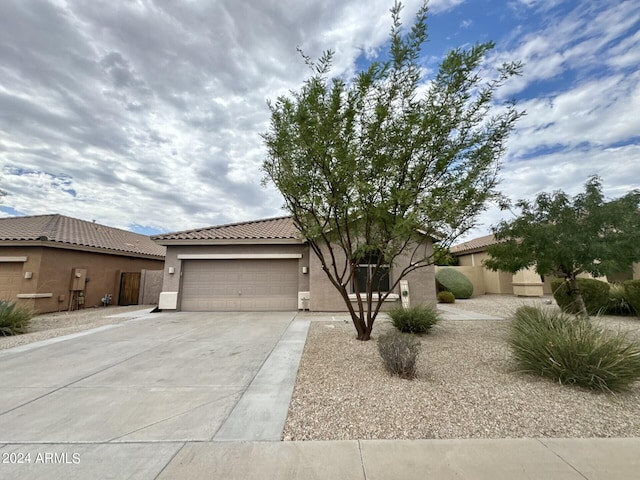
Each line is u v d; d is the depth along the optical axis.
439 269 19.30
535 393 4.28
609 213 7.69
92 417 3.70
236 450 2.98
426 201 5.95
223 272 13.69
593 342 4.65
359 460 2.79
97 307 15.80
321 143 6.16
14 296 12.77
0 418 3.68
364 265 12.69
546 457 2.81
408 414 3.69
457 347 6.76
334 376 5.05
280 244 13.51
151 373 5.30
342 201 6.72
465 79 5.98
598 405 3.91
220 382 4.86
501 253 9.08
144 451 2.97
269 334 8.42
